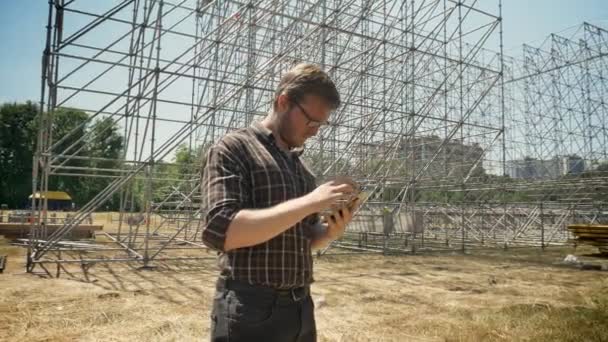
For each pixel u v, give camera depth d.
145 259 10.94
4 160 52.38
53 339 5.27
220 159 1.69
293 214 1.50
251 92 15.30
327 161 15.82
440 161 21.62
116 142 36.03
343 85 17.38
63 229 10.73
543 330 5.92
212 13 16.78
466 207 20.81
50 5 9.80
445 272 11.22
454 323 6.30
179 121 11.97
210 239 1.53
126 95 10.74
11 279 8.83
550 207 21.80
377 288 8.88
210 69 14.45
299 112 1.82
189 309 6.77
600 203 20.03
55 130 44.03
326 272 10.92
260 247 1.72
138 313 6.46
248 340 1.66
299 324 1.76
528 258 14.34
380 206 17.92
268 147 1.82
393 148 16.22
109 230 21.77
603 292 8.65
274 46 17.08
